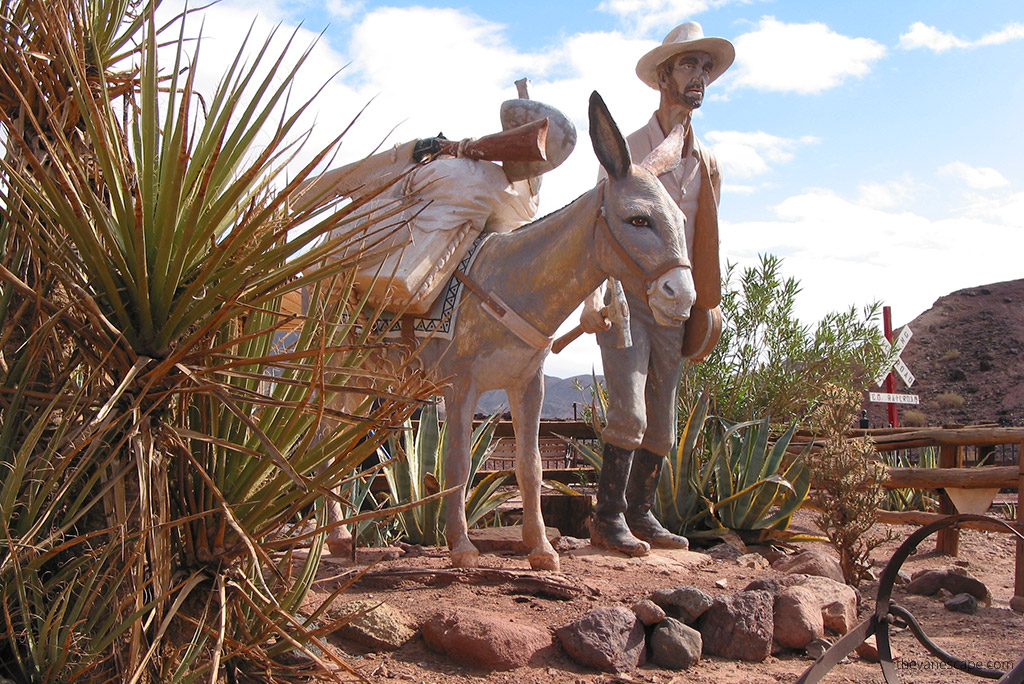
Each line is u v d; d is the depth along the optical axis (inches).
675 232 184.5
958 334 2188.7
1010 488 297.1
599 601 182.2
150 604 95.9
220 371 106.9
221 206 102.0
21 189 105.6
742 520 293.0
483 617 158.4
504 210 208.5
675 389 263.7
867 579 250.8
